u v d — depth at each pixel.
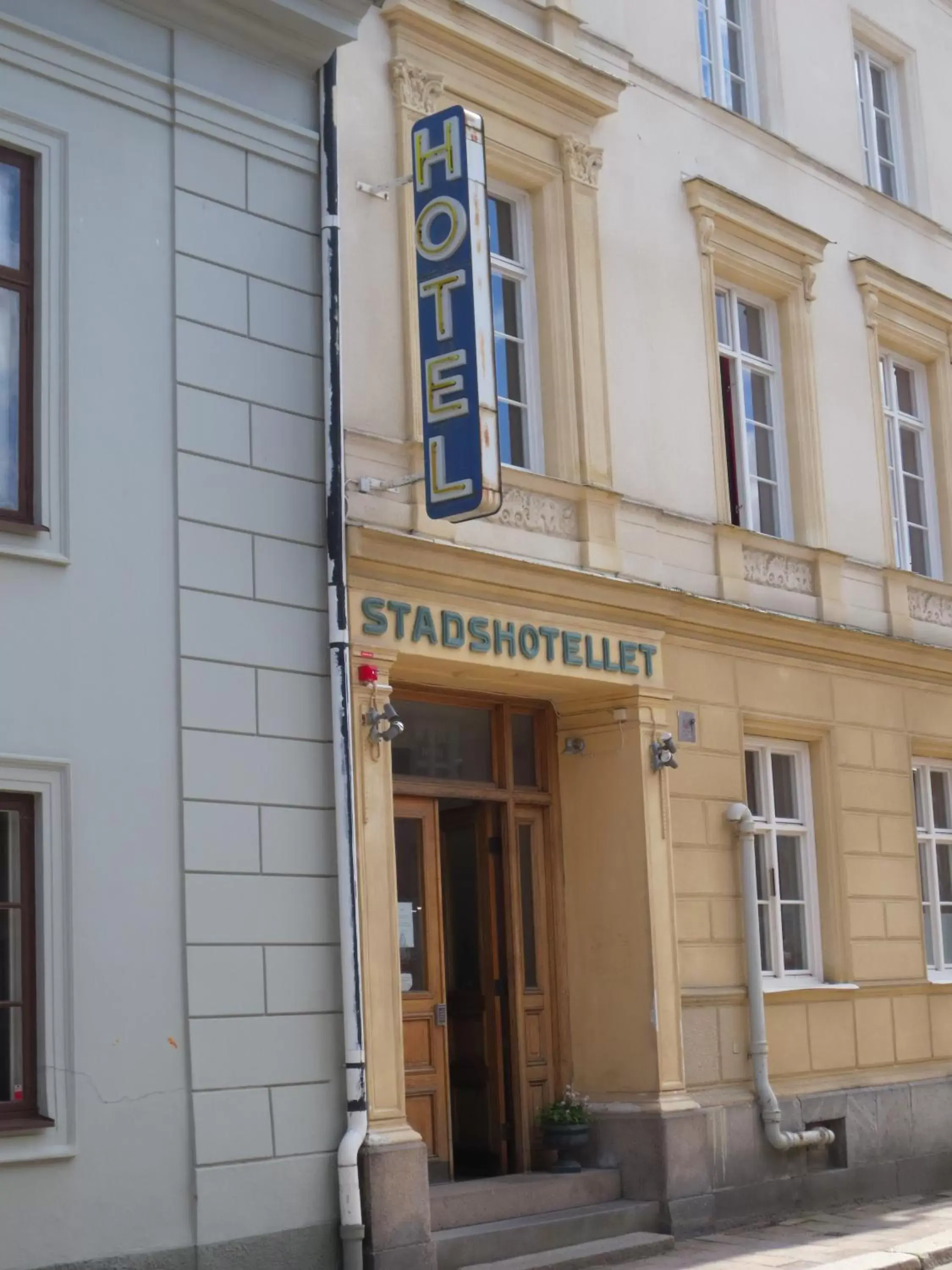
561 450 12.67
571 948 12.90
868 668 15.37
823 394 15.52
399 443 11.30
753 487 14.81
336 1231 9.84
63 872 8.97
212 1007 9.47
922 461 17.14
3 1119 8.66
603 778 12.89
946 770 16.48
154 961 9.27
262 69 10.68
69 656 9.17
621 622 12.72
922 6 17.89
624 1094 12.48
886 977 14.87
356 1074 9.98
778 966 14.05
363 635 10.77
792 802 14.75
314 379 10.63
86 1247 8.75
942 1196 14.47
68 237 9.50
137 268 9.80
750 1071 13.23
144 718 9.44
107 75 9.83
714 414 14.14
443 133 11.05
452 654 11.34
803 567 14.91
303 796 10.14
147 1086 9.12
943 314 17.12
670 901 12.70
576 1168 12.26
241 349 10.25
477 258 10.86
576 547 12.55
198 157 10.21
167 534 9.71
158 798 9.43
